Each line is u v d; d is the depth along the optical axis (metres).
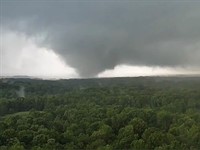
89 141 167.75
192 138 162.12
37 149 148.62
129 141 161.00
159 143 156.38
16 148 145.00
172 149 148.00
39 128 181.75
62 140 169.38
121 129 177.75
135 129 178.88
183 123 189.25
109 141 167.62
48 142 155.88
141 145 152.50
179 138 164.25
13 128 182.00
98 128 185.00
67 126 192.50
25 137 164.75
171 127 188.62
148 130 170.00
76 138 170.88
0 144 159.00
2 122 189.75
